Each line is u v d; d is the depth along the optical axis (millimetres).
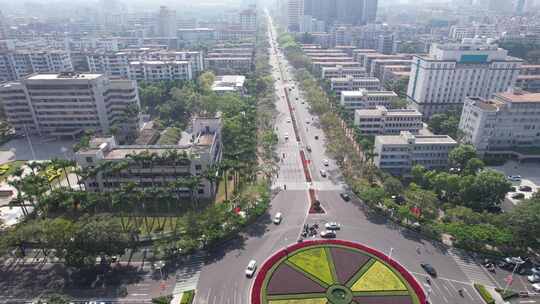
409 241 135750
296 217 149750
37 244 132250
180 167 161375
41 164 155875
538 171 192500
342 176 183375
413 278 117688
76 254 114062
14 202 142625
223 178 173500
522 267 122000
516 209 130875
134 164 158750
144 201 150875
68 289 112938
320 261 124750
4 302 108375
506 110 196375
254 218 146625
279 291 112000
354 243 134125
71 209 147625
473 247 129500
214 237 129000
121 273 119312
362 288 113375
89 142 174250
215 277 117938
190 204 158125
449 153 179000
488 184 149750
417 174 168750
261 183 162500
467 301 109188
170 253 123438
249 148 186000
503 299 109688
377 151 185875
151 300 108500
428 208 142125
